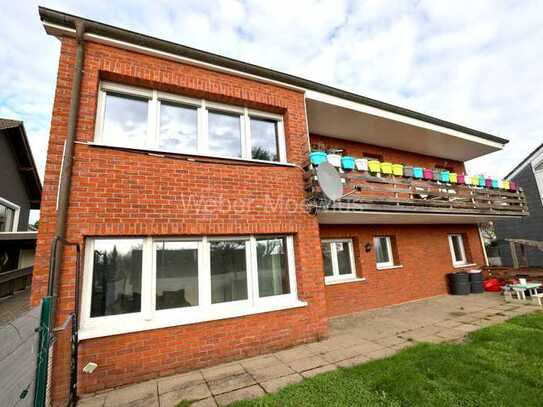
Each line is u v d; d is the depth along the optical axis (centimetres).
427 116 802
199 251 470
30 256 1370
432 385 327
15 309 547
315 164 561
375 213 638
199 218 464
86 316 379
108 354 368
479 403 286
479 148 1010
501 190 945
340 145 865
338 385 336
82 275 383
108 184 412
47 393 316
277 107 593
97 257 402
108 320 390
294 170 575
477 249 1084
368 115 728
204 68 524
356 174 623
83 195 393
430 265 923
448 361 386
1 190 1401
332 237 751
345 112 710
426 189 748
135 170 434
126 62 461
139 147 441
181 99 515
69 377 342
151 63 479
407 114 775
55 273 351
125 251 419
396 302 804
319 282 545
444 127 859
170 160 462
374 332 570
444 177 793
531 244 1088
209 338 429
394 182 689
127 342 380
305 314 517
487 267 1051
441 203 754
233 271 496
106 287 400
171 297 439
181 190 460
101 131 445
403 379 337
